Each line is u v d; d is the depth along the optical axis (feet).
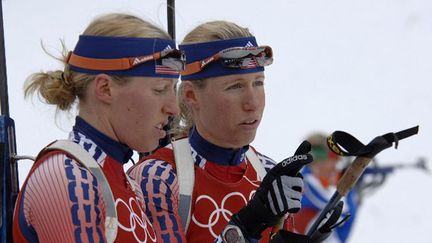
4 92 24.62
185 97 26.45
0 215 20.97
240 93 25.35
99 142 20.83
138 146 21.07
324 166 42.47
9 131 21.84
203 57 25.57
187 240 25.59
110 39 20.68
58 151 19.98
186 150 26.43
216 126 25.79
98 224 19.29
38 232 19.20
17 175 22.17
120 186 20.98
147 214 23.73
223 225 25.95
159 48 20.97
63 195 18.98
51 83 21.17
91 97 20.85
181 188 25.49
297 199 21.43
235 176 26.94
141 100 20.65
